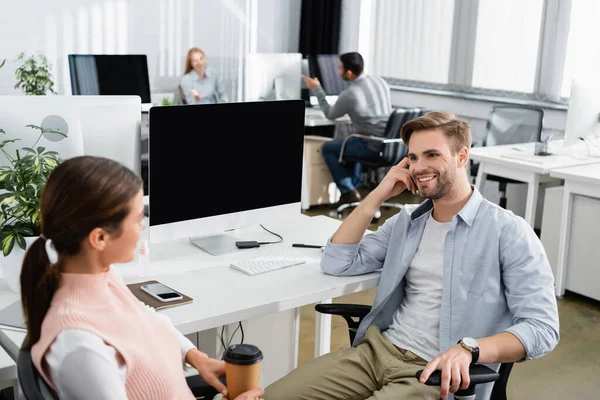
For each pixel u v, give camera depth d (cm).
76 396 130
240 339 263
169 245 265
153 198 238
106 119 260
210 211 254
